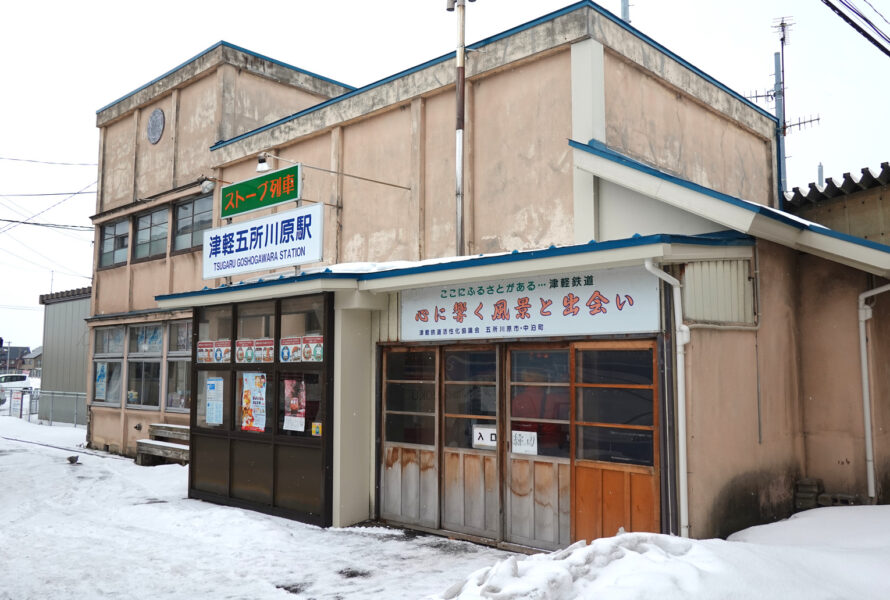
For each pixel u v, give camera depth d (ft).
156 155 56.08
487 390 26.89
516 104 32.27
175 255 52.70
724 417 22.90
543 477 24.75
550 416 24.81
